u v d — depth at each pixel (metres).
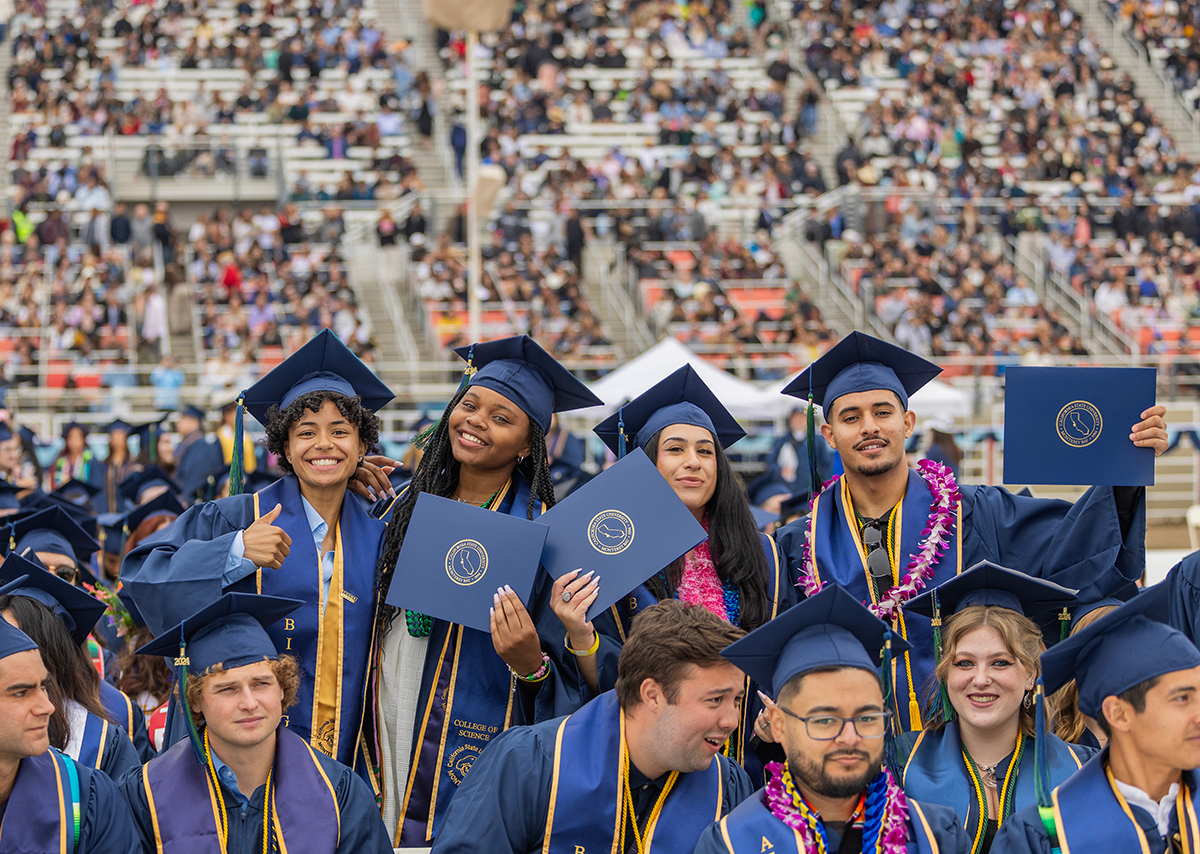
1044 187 25.78
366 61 28.88
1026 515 4.47
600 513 4.09
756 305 21.61
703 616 3.47
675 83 29.06
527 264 21.80
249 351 18.88
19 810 3.29
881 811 3.20
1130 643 3.19
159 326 19.20
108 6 30.14
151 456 12.34
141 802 3.52
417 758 4.09
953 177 25.41
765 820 3.22
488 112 27.58
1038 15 31.92
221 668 3.47
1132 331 20.67
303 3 30.86
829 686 3.13
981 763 3.68
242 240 22.39
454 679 4.12
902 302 20.42
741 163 26.16
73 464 12.63
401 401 17.80
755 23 31.50
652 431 4.45
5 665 3.25
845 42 30.27
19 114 26.66
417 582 3.96
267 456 11.83
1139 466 4.23
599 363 18.92
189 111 26.11
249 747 3.49
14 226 23.03
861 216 23.45
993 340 19.89
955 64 30.20
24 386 18.28
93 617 4.28
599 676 3.94
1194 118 29.67
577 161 25.56
